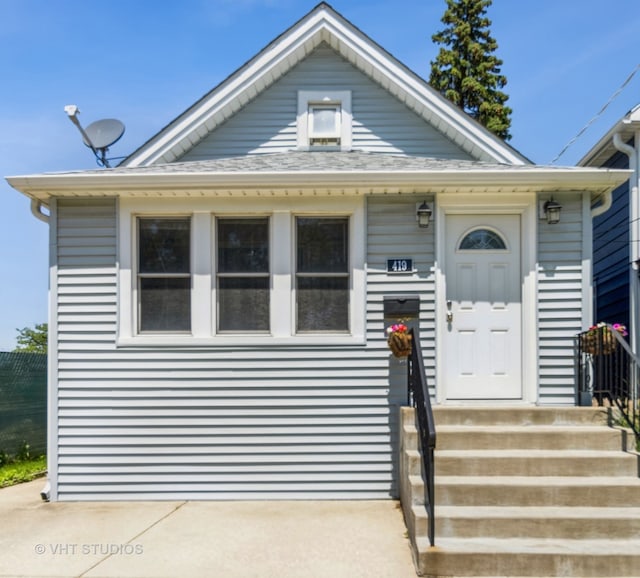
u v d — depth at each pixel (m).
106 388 6.33
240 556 4.55
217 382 6.32
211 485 6.25
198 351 6.34
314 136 8.11
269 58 7.86
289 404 6.29
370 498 6.19
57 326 6.39
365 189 6.25
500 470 5.08
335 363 6.30
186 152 8.02
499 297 6.50
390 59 7.79
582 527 4.46
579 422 5.68
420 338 6.34
